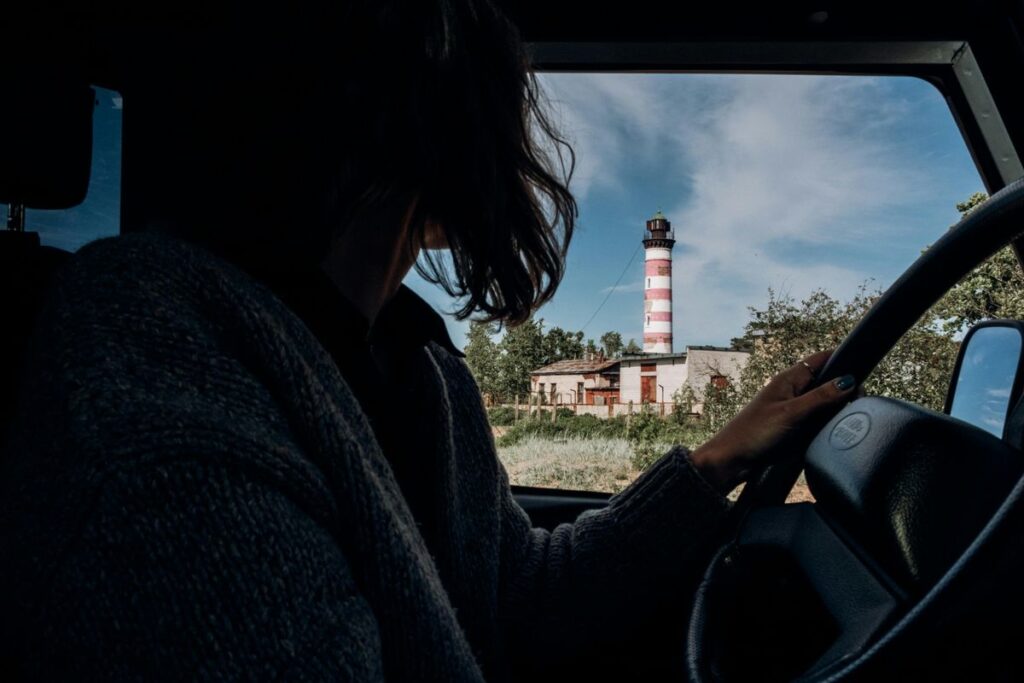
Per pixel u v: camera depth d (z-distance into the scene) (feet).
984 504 2.02
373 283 1.73
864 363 2.92
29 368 1.26
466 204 1.61
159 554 1.03
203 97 1.49
